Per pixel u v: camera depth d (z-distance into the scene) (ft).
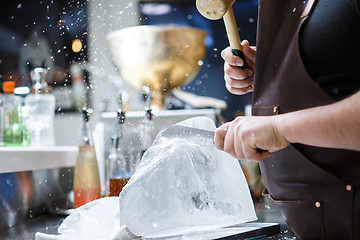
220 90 10.71
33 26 9.20
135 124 5.74
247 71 3.53
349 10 2.34
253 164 6.59
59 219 4.64
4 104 5.28
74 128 8.84
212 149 3.03
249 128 2.24
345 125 2.01
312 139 2.11
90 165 4.83
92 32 9.41
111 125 5.95
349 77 2.40
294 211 2.68
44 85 5.94
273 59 2.67
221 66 10.73
